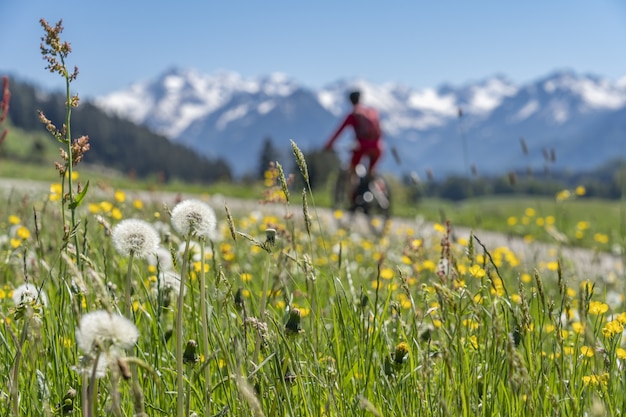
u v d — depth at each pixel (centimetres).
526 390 231
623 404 294
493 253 679
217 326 290
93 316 192
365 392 299
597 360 328
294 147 306
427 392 271
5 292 431
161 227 570
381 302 392
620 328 323
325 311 441
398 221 1680
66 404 263
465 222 1662
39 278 409
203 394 285
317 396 288
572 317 402
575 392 301
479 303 322
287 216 399
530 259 914
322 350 332
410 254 530
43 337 317
